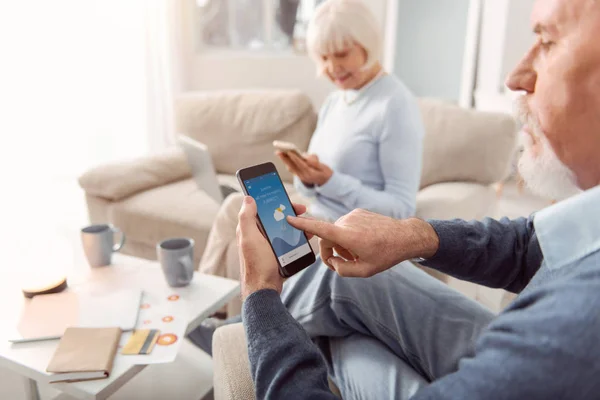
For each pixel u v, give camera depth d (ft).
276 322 2.40
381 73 5.74
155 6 12.21
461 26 16.15
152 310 4.24
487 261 3.06
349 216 2.86
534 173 2.42
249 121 8.55
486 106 11.48
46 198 11.56
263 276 2.60
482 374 1.65
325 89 13.70
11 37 10.93
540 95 2.12
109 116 12.66
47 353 3.63
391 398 2.83
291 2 13.60
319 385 2.20
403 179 5.44
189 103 8.98
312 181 5.31
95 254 4.98
